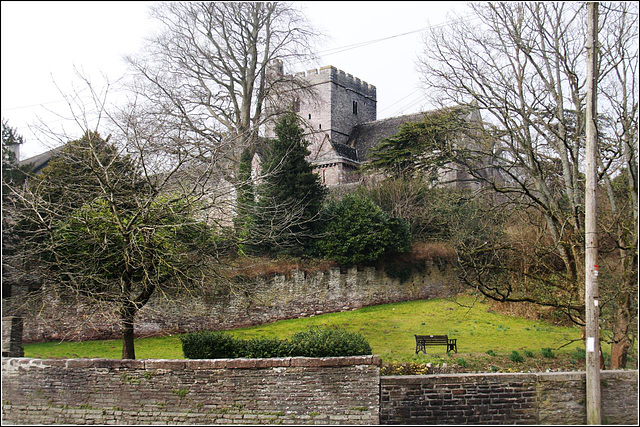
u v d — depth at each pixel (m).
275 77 36.06
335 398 12.17
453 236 29.59
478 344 21.34
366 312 27.92
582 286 17.16
